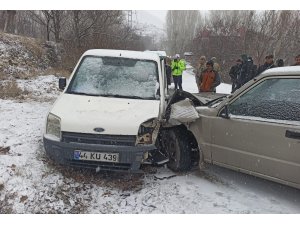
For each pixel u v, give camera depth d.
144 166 5.27
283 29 23.78
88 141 4.50
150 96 5.39
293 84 4.03
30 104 8.90
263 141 4.11
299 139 3.78
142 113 4.78
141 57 6.08
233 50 26.91
